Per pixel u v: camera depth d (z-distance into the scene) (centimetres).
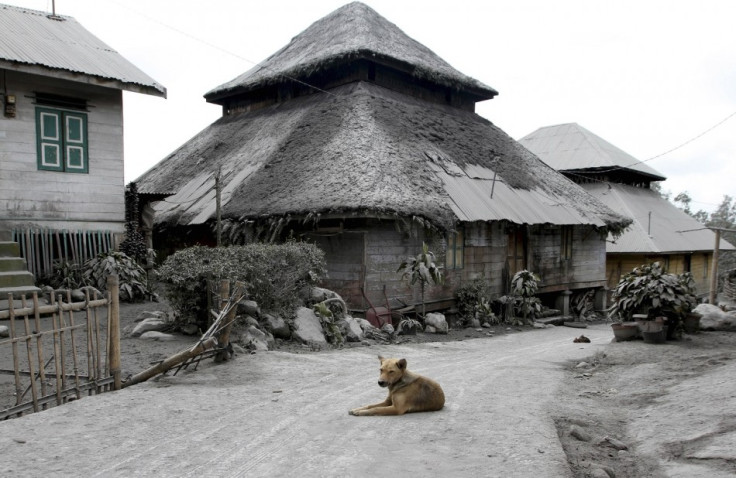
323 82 2284
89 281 1360
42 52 1366
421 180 1641
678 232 3266
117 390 672
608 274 2966
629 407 657
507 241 1944
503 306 1872
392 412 575
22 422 537
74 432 509
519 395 692
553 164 3597
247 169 1900
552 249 2142
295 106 2245
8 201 1320
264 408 600
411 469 425
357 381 748
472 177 1872
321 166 1653
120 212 1495
